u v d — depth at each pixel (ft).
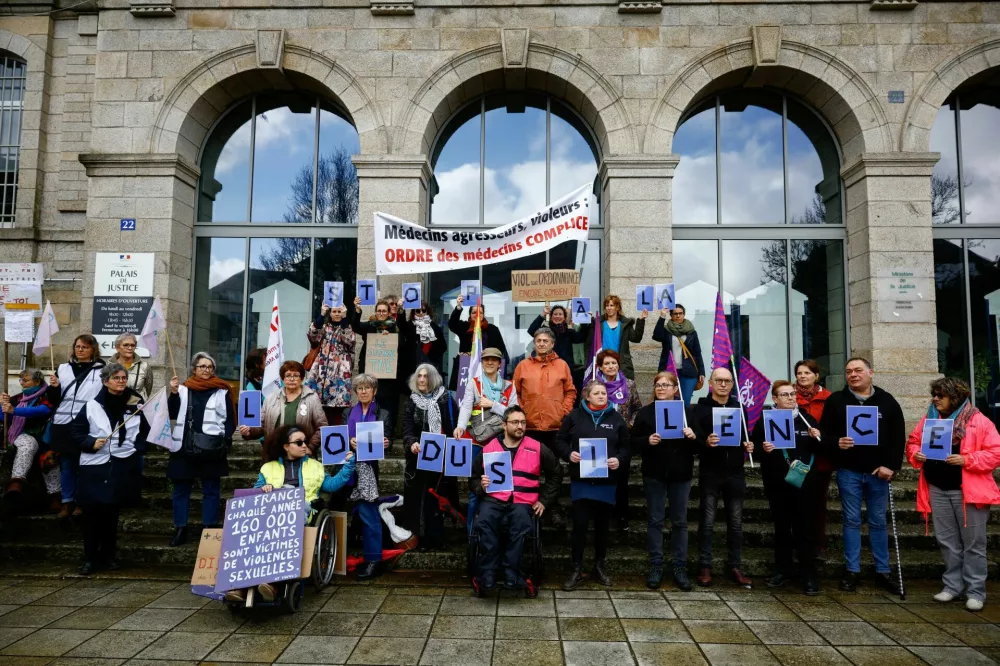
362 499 17.33
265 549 14.75
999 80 28.73
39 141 30.27
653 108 28.14
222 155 30.81
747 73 28.68
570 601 15.92
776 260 29.60
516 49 28.30
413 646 13.20
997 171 29.71
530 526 16.35
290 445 15.85
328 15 28.84
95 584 17.04
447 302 29.81
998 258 29.14
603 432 17.17
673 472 17.01
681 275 29.63
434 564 18.31
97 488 17.38
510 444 16.99
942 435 16.16
